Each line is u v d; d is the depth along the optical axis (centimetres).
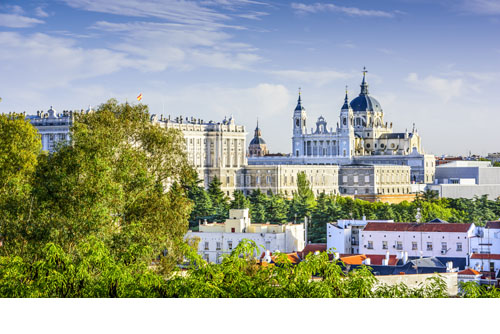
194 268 11025
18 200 14238
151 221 15075
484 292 11125
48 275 11006
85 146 14625
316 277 12650
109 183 14212
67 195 14088
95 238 12975
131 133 16775
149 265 14162
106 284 10881
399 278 14938
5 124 17200
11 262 11144
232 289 10638
